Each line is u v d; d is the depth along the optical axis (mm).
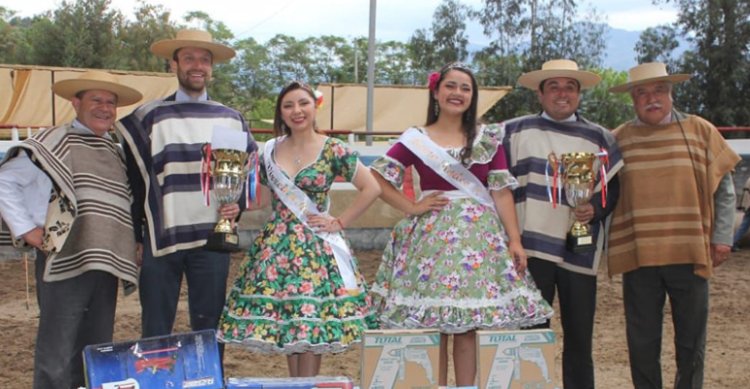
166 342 3410
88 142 4324
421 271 4160
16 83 14719
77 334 4430
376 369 3500
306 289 4156
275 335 4117
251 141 4562
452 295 4070
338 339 4113
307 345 4074
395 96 16844
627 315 4844
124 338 6938
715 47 22734
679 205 4625
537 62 25547
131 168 4551
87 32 30500
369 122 14961
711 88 22969
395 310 4180
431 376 3537
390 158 4375
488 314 4051
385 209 11453
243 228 11086
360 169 4371
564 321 4805
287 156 4410
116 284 4434
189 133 4504
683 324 4715
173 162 4445
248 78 44562
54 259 4176
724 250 4691
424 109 16797
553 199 4512
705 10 22781
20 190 4207
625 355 6586
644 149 4715
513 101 25312
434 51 26703
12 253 10883
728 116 22375
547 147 4656
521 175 4676
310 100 4383
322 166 4367
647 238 4652
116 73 14648
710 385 5781
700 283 4676
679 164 4633
